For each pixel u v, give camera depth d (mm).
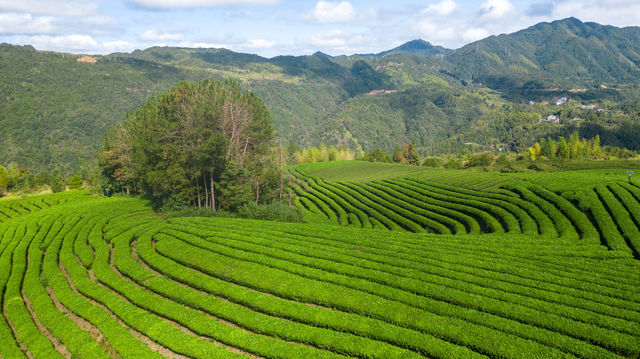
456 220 61188
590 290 28703
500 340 23031
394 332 24797
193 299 31953
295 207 82188
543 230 45938
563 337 22875
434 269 34031
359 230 51750
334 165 149125
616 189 52219
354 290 30938
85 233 53344
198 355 24594
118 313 30562
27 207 87188
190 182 70062
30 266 42250
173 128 70125
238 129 78812
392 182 95500
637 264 32812
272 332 26469
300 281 33312
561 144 139250
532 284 30016
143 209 71875
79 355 25828
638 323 23641
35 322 31797
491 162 137875
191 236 48281
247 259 39750
